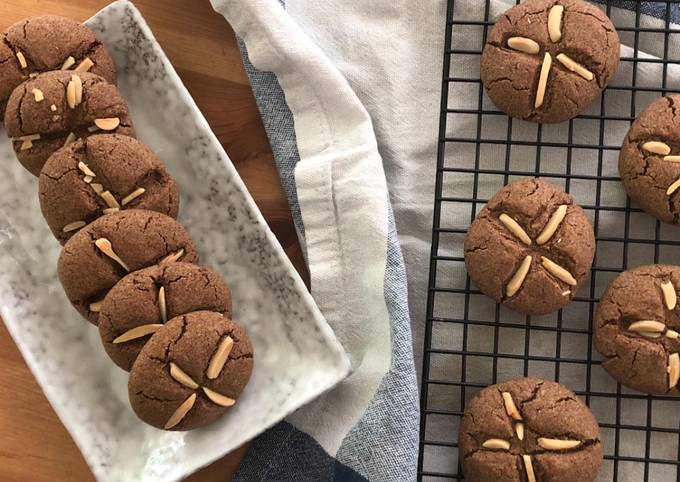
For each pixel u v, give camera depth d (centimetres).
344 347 41
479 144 42
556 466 37
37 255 42
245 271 41
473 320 42
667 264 41
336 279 41
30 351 41
